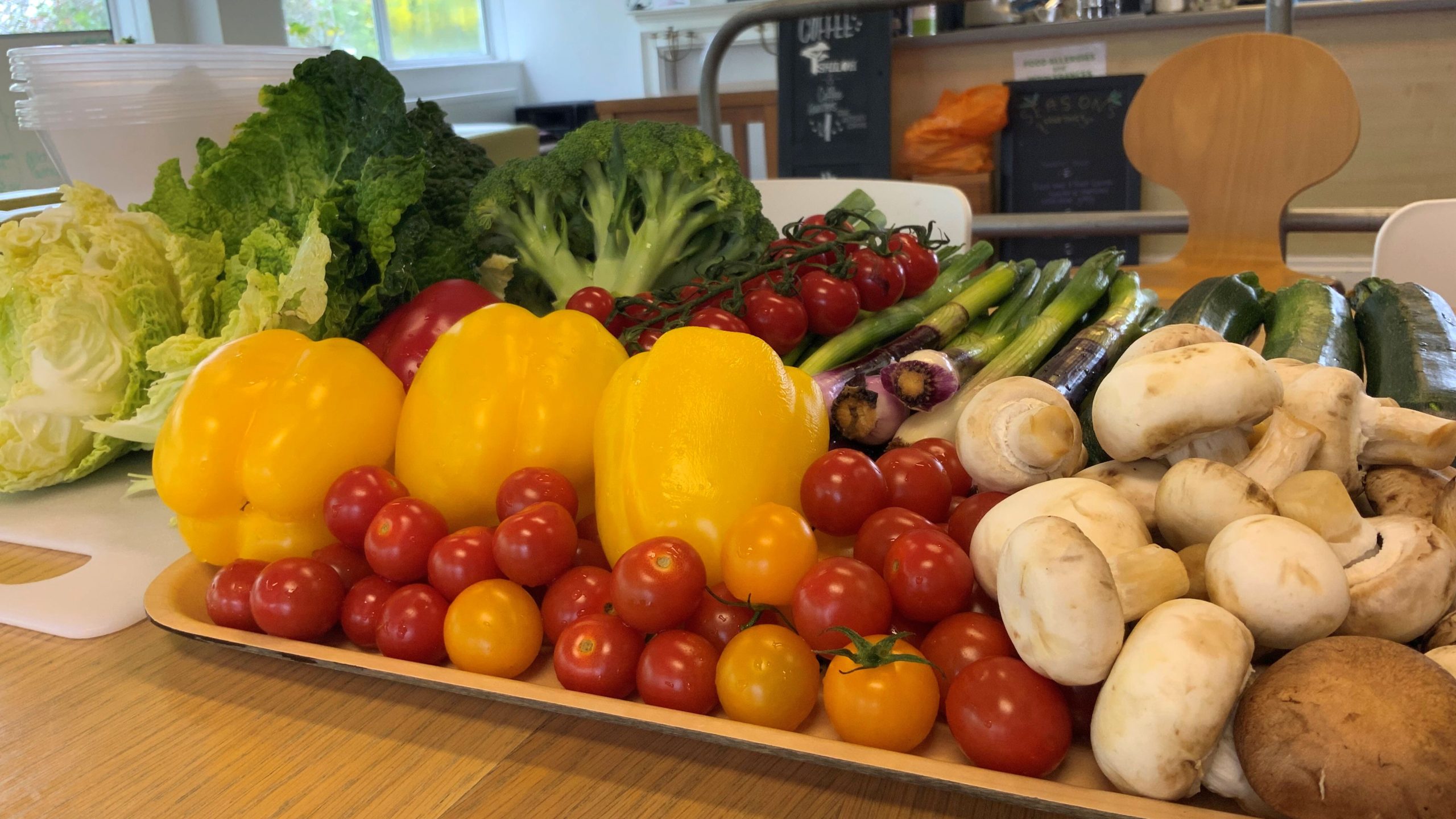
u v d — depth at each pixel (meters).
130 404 1.04
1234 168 2.01
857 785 0.55
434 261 1.14
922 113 3.52
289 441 0.74
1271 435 0.62
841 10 2.39
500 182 1.21
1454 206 1.50
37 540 0.93
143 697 0.67
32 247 1.04
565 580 0.66
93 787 0.57
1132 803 0.46
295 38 5.32
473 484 0.74
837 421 0.92
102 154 1.21
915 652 0.56
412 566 0.68
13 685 0.69
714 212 1.22
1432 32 3.09
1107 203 3.43
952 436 0.91
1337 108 1.90
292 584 0.66
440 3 6.37
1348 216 2.03
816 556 0.62
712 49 2.49
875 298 1.02
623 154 1.19
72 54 1.17
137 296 1.04
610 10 6.55
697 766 0.57
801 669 0.56
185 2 3.86
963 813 0.52
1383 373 0.96
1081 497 0.58
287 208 1.11
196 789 0.57
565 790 0.56
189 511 0.75
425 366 0.78
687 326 0.78
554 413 0.75
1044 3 3.51
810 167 3.51
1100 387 0.64
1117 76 3.29
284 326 1.01
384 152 1.09
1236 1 3.25
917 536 0.61
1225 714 0.46
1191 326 0.68
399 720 0.63
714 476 0.67
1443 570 0.51
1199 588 0.54
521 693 0.58
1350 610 0.51
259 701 0.65
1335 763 0.42
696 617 0.64
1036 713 0.50
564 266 1.24
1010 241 3.59
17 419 1.00
